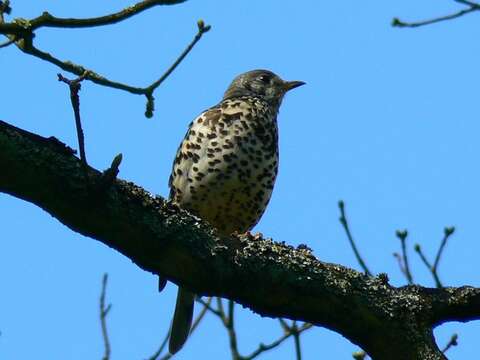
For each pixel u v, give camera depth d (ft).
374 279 27.43
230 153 44.27
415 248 35.78
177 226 26.05
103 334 35.94
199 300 38.27
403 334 26.73
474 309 27.40
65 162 24.71
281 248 27.22
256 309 27.04
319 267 27.09
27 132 24.85
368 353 27.12
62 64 28.76
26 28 27.09
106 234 25.43
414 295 27.32
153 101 30.45
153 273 26.48
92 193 24.77
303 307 26.81
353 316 26.76
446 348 33.65
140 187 26.02
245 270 26.50
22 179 24.35
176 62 30.45
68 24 27.48
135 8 27.76
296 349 35.83
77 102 23.58
